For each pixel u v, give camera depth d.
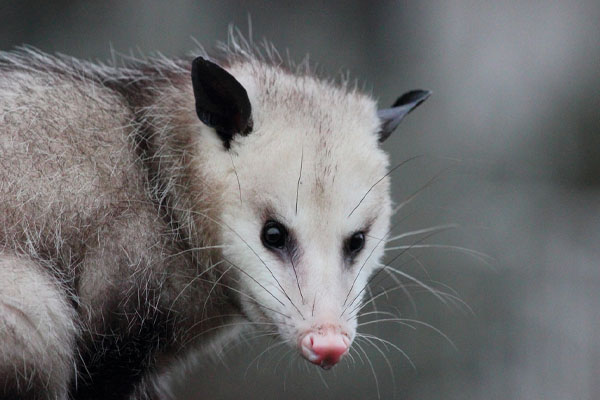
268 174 5.13
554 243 12.13
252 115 5.29
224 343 6.25
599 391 10.41
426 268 11.13
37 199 5.03
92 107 5.38
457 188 12.45
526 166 13.59
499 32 14.47
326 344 4.71
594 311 11.09
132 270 5.06
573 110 14.19
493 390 10.38
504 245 11.84
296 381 10.23
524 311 11.10
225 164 5.22
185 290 5.34
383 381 10.30
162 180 5.32
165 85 5.65
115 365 5.21
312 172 5.11
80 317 5.08
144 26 12.70
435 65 14.04
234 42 7.28
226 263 5.32
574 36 14.55
